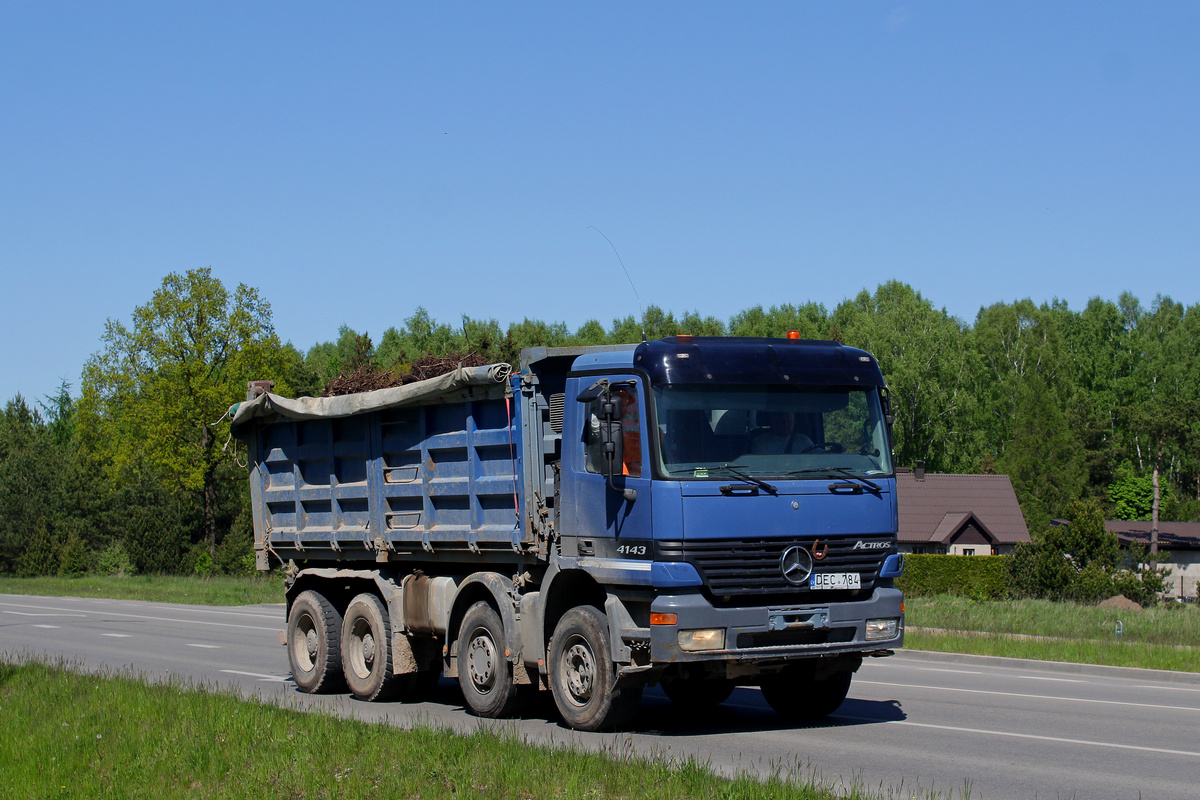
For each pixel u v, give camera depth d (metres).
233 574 54.50
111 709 11.13
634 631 9.71
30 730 10.45
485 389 11.27
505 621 10.99
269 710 10.71
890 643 10.00
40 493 66.06
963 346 77.12
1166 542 62.72
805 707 11.12
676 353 9.77
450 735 9.24
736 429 9.77
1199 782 8.00
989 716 11.40
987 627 22.06
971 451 72.19
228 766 8.52
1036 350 81.81
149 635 23.19
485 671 11.30
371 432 13.16
